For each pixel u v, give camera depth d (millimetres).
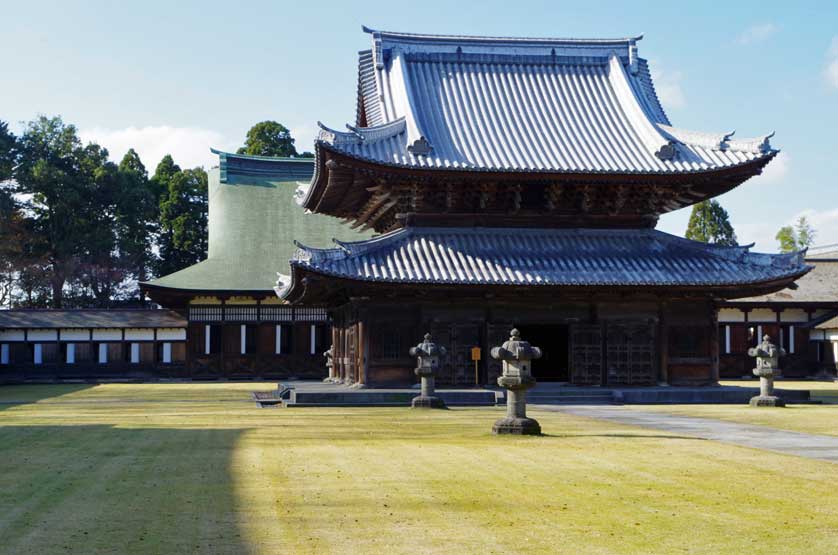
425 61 55406
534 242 49750
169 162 136750
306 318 84188
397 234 48562
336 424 32094
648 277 47094
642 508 16453
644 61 57656
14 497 17625
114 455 23406
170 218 130000
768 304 83688
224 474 20000
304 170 102188
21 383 76312
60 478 19750
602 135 51938
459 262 47156
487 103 53281
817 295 85000
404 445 24906
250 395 55906
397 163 46188
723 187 51844
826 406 42844
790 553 13531
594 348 48719
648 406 42812
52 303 115812
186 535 14578
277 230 94000
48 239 113812
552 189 48875
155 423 32969
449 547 13820
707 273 47938
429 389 40750
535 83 55188
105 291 118188
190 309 83125
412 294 47406
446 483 18812
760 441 26375
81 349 81812
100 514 16078
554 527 15039
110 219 119000
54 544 14062
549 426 31047
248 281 84938
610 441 25922
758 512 16141
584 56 56656
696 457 22500
